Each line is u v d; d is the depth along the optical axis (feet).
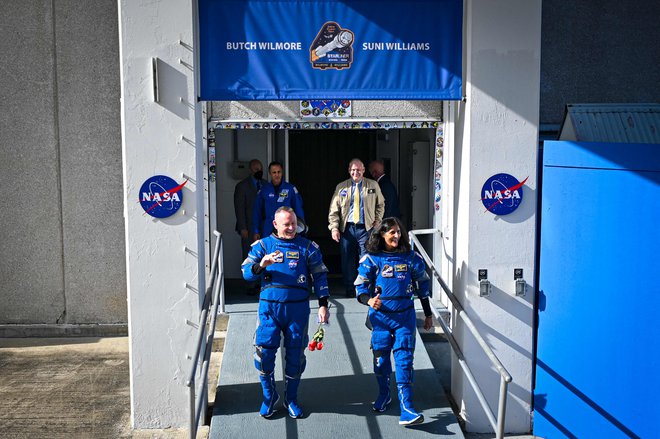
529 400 23.26
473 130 22.17
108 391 26.58
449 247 30.68
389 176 39.58
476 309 22.77
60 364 29.55
